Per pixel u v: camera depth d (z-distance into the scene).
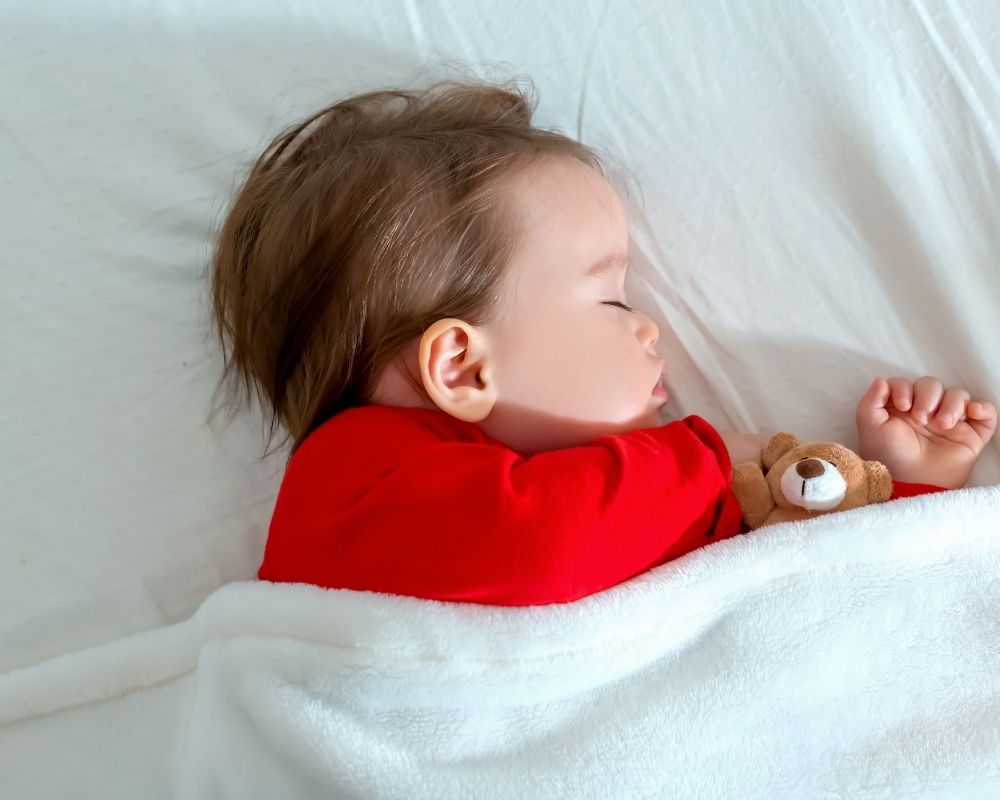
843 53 0.90
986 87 0.87
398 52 0.94
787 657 0.72
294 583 0.73
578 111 0.93
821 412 0.88
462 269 0.77
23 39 0.94
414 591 0.70
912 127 0.88
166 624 0.87
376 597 0.70
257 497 0.90
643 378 0.80
